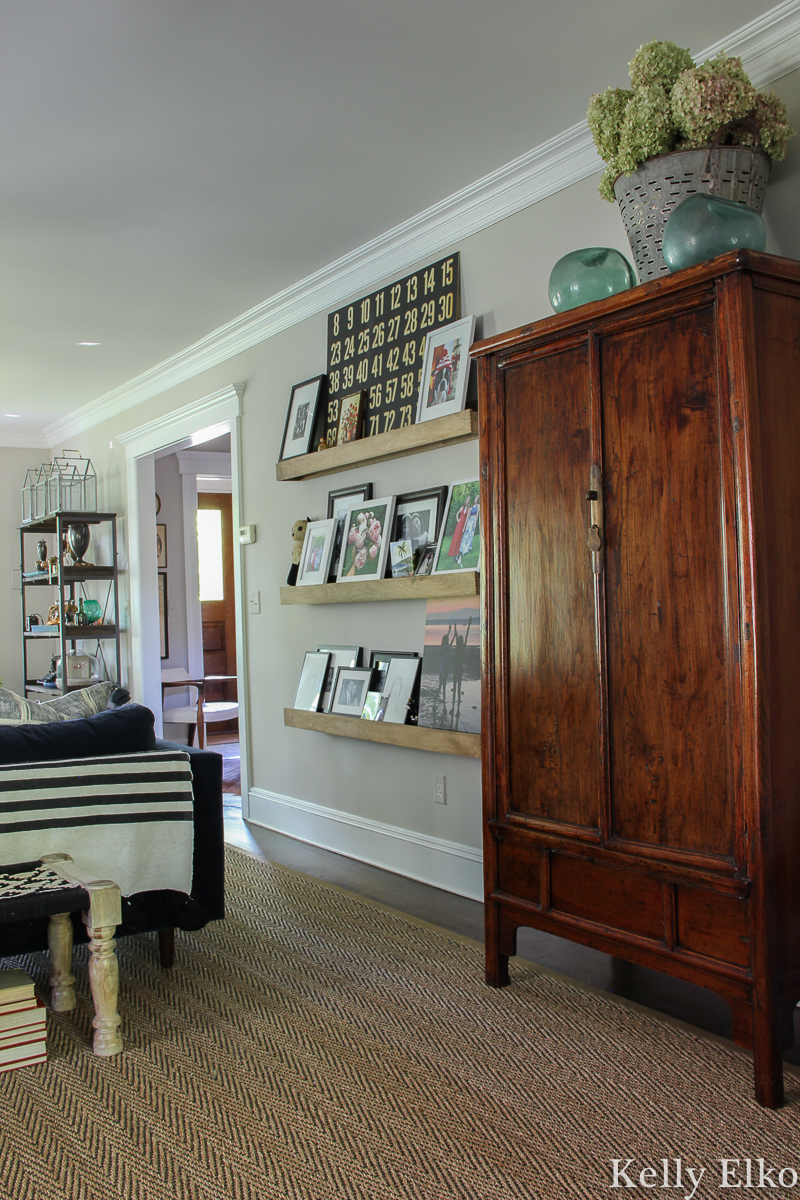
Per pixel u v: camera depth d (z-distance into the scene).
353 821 3.92
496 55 2.41
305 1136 1.74
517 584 2.39
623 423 2.11
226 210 3.32
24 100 2.56
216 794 2.63
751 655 1.83
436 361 3.35
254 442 4.60
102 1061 2.07
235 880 3.56
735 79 2.09
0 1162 1.68
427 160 2.98
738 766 1.86
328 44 2.34
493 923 2.46
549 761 2.30
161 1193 1.58
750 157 2.12
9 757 2.38
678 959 1.99
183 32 2.27
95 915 2.08
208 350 4.92
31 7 2.15
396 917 3.07
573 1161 1.65
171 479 7.17
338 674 3.86
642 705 2.06
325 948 2.79
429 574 3.30
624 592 2.10
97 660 6.70
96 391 6.10
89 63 2.39
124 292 4.15
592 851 2.17
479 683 3.09
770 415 1.88
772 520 1.86
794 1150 1.67
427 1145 1.71
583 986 2.47
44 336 4.79
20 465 7.41
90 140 2.80
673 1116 1.79
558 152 2.89
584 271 2.29
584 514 2.21
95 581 6.71
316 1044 2.14
